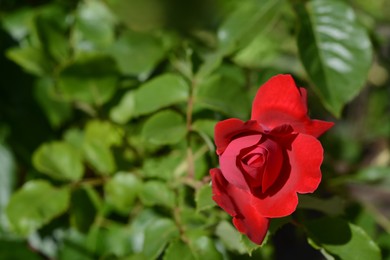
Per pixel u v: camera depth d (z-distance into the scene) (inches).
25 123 28.8
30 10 29.2
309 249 46.8
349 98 24.4
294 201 18.7
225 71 27.0
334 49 24.8
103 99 26.7
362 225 25.0
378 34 30.5
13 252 27.4
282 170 18.8
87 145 25.8
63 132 28.8
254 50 30.5
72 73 26.0
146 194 24.2
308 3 25.5
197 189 22.9
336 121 37.8
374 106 37.7
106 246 25.8
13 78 28.8
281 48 30.8
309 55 24.7
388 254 24.1
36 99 28.7
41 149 25.6
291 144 18.8
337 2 25.2
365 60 24.6
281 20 30.1
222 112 24.6
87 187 25.8
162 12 29.8
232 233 23.5
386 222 25.6
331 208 22.7
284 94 19.1
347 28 24.9
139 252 24.8
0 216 27.8
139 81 27.2
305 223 21.7
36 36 27.5
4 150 28.7
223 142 18.8
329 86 24.5
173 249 22.3
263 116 19.3
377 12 32.7
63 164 25.6
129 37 27.3
